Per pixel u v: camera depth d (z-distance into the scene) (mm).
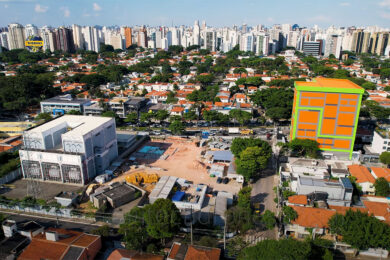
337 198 107562
